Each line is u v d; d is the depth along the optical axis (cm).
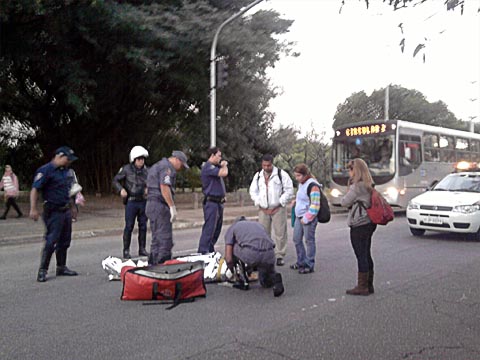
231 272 656
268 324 507
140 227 900
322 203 749
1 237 1101
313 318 529
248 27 1875
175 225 1372
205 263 703
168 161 699
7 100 2016
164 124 2312
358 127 1728
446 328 500
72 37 1611
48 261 702
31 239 1112
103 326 500
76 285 674
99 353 428
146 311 552
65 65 1572
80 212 1700
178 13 1620
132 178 878
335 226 1393
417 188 1723
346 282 694
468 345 454
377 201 609
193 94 2017
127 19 1459
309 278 719
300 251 762
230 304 581
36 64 1711
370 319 527
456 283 691
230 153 2366
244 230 628
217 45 1706
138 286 585
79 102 1566
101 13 1459
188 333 479
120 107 2111
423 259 873
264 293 632
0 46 1584
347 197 619
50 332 482
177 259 709
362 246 622
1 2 1288
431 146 1827
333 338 468
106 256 914
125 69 1816
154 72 1744
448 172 1912
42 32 1567
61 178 705
